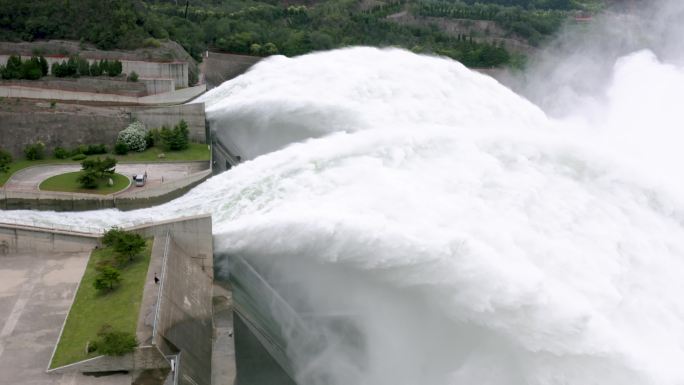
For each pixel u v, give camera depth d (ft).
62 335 193.57
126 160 331.16
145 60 472.85
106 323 196.44
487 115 403.95
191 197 292.81
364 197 254.68
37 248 243.60
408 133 300.81
